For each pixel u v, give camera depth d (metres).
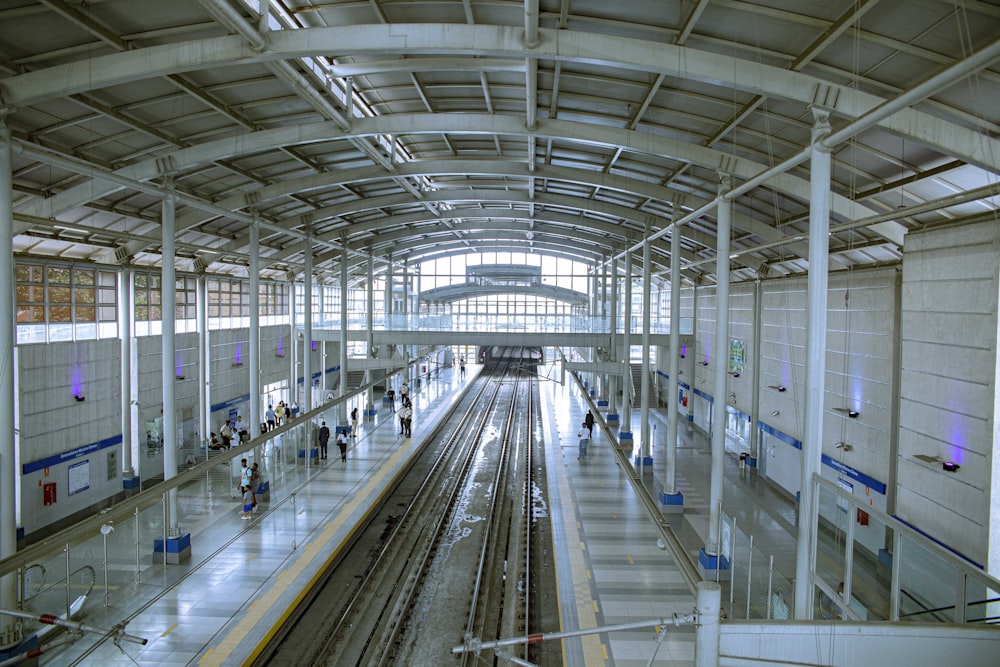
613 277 30.20
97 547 14.13
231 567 12.78
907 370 12.87
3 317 9.27
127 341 19.64
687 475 21.47
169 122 12.70
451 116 13.62
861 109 8.57
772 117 11.65
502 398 39.94
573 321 30.38
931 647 4.85
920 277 12.42
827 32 8.68
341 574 13.32
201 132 13.70
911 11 7.69
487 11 10.42
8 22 8.69
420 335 30.25
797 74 8.87
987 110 8.72
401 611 11.51
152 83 10.97
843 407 16.23
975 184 10.46
